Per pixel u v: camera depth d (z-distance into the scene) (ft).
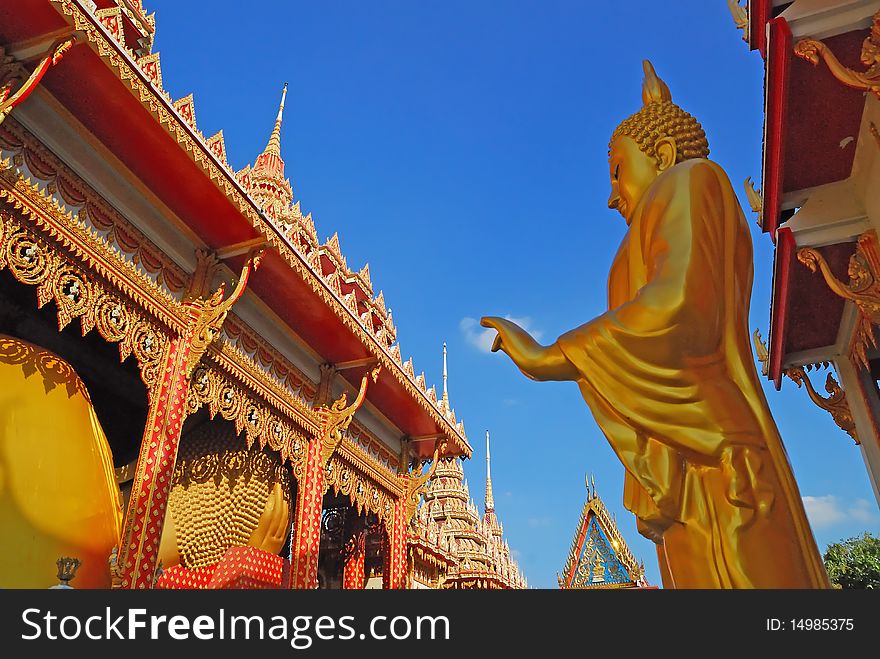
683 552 9.85
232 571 38.37
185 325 33.50
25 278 25.57
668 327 9.86
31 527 24.76
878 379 41.24
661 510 9.91
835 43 25.08
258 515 40.88
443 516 108.06
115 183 30.68
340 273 54.13
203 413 46.37
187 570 39.65
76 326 44.24
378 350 46.14
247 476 41.45
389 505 54.54
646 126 13.58
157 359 31.78
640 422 10.00
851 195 32.48
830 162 31.68
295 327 43.73
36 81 23.93
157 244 32.96
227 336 37.99
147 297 31.40
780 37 24.43
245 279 35.09
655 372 9.94
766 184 31.86
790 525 9.30
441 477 114.21
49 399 27.63
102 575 26.96
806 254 32.68
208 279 35.63
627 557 83.87
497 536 131.44
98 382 48.91
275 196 57.67
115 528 28.25
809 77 26.96
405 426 57.67
